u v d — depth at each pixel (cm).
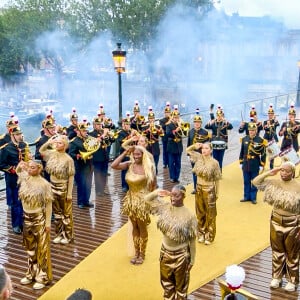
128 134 1362
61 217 923
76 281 774
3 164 963
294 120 1499
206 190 898
